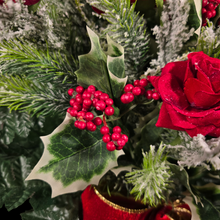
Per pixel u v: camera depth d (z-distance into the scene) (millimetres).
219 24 303
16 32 262
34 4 280
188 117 220
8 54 256
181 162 241
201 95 211
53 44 275
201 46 260
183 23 256
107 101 234
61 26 283
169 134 283
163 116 235
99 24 328
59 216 330
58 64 267
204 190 300
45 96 280
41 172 236
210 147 237
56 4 281
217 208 280
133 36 267
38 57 263
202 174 308
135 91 241
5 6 250
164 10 259
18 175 359
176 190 312
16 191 344
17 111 332
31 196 340
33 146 371
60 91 294
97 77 244
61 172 243
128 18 257
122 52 243
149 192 243
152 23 307
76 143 248
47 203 329
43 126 340
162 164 246
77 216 340
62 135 243
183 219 318
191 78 211
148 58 304
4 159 370
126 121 306
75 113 239
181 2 246
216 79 211
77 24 305
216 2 285
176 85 230
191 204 289
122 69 247
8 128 327
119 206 313
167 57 279
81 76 240
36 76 278
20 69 272
